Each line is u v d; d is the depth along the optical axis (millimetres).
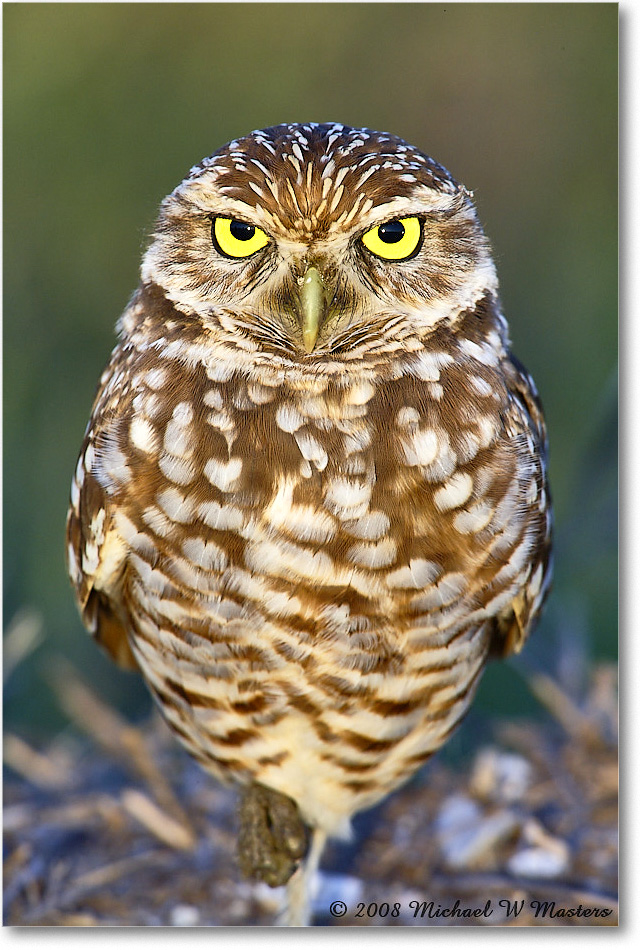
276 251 2203
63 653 2486
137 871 2312
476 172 3111
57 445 2625
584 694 2404
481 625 2229
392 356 2205
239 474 2197
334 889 2303
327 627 2207
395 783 2252
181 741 2260
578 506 2436
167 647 2223
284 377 2201
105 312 2766
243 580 2201
